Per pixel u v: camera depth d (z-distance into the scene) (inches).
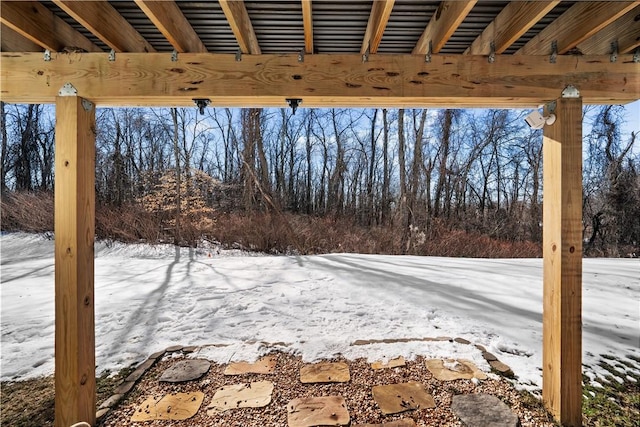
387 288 163.8
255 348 100.3
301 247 345.7
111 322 121.0
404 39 78.7
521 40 78.4
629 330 112.0
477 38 77.0
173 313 130.0
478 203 521.0
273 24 70.7
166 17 60.3
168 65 67.2
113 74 66.2
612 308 133.7
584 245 449.7
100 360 94.2
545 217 72.0
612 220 429.7
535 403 72.7
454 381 81.7
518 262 240.4
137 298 149.4
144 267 219.3
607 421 67.4
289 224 362.0
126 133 460.8
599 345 101.1
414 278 184.2
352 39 78.2
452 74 68.2
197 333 111.5
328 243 357.1
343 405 72.4
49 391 79.2
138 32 75.3
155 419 68.5
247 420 67.8
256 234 347.3
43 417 70.0
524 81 68.3
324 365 90.2
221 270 207.3
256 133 423.2
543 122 70.7
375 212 502.3
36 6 62.4
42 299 151.2
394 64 68.6
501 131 518.9
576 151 67.2
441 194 486.0
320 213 504.7
